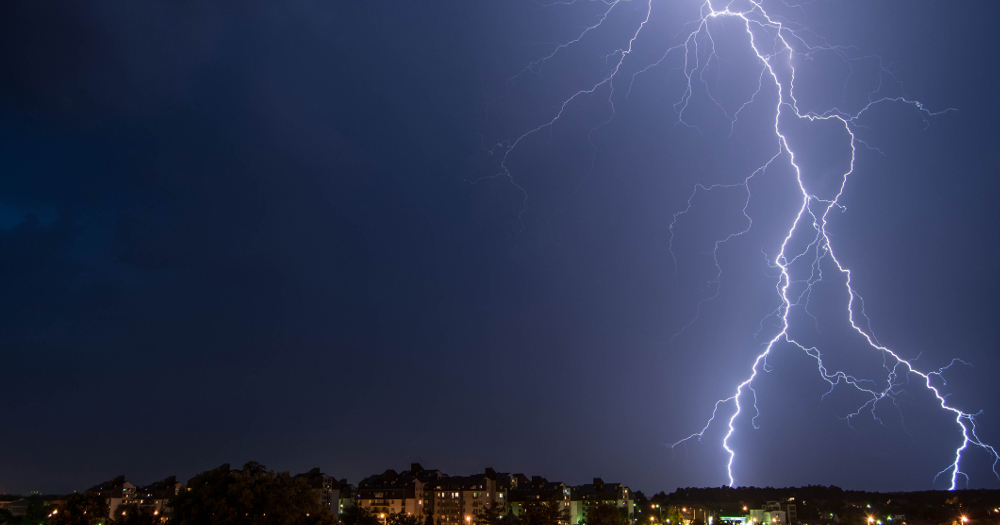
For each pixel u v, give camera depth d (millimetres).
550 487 129375
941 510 130125
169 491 119312
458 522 120875
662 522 122812
